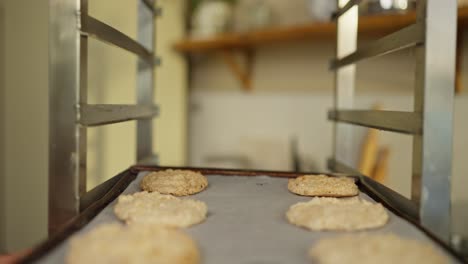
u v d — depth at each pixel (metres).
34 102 0.92
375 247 0.43
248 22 1.39
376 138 1.06
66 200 0.53
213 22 1.41
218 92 1.60
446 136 0.50
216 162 1.52
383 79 1.20
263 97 1.49
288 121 1.44
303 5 1.37
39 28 0.91
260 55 1.49
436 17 0.49
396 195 0.57
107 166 0.92
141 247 0.42
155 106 0.83
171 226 0.50
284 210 0.57
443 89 0.50
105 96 0.92
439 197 0.51
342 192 0.62
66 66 0.52
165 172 0.68
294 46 1.41
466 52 1.06
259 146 1.49
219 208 0.57
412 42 0.52
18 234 0.96
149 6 0.81
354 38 0.80
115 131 0.94
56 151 0.52
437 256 0.41
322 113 1.35
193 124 1.64
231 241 0.47
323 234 0.49
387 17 1.03
